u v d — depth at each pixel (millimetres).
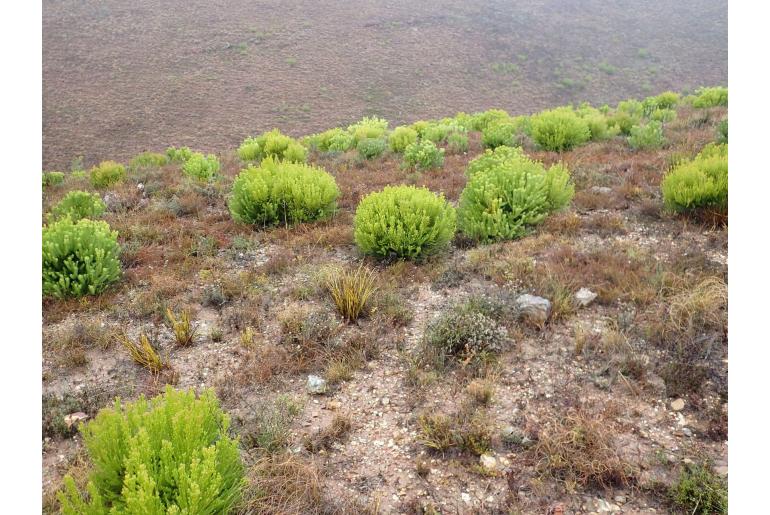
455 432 3451
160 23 65625
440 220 6227
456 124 18719
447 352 4359
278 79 51625
